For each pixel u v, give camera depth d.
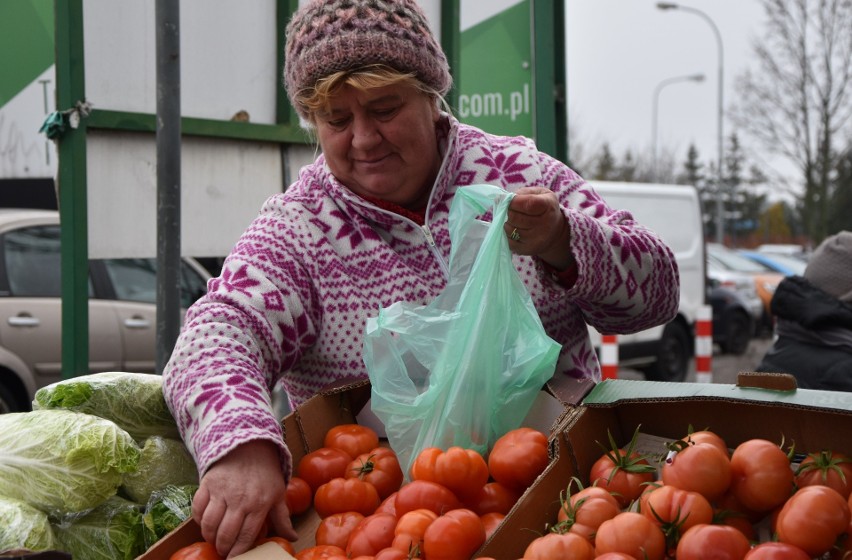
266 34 4.29
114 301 6.62
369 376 1.97
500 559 1.61
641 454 1.83
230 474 1.69
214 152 4.14
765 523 1.68
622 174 58.56
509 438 1.83
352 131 1.99
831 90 26.39
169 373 1.88
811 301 3.26
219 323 1.91
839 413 1.60
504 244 1.91
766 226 60.25
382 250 2.10
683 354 10.51
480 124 5.85
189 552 1.67
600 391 1.90
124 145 3.78
